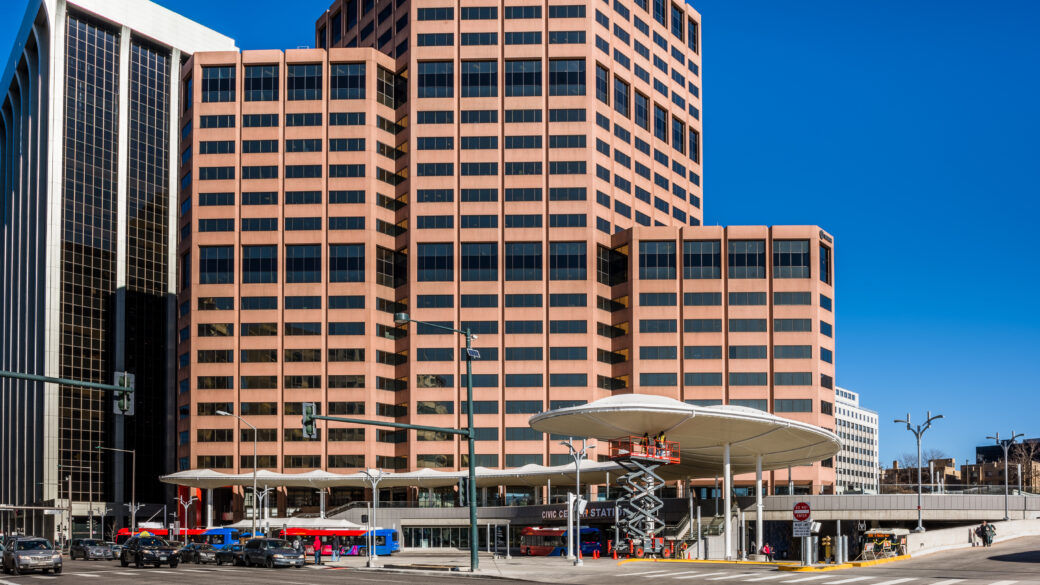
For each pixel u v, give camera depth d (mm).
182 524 138375
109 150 182500
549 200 131500
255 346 131000
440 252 131250
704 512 89875
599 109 135500
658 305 129625
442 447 127500
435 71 134500
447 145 133000
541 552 82062
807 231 128875
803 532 46406
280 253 132375
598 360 129625
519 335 129375
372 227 132000
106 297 178625
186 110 139375
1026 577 39844
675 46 153875
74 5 178125
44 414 167500
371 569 57250
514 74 134125
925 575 42375
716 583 40438
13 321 192125
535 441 127188
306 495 130500
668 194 148125
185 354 134250
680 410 67125
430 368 129125
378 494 129500
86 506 169625
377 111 134750
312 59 135250
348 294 131000
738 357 127312
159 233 188250
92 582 43781
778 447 79125
